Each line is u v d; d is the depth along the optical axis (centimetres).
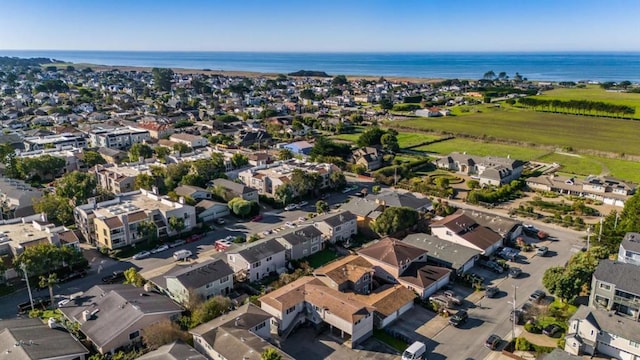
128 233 8531
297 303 6028
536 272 7688
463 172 14138
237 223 9738
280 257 7650
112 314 5712
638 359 5228
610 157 15950
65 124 19950
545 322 6116
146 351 5275
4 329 5234
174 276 6531
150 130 18225
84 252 8344
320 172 12031
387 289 6862
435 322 6262
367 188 12369
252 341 5134
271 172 12038
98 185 11250
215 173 12188
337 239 8744
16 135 16138
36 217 8812
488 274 7625
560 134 19662
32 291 6944
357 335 5731
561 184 12106
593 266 6900
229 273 6838
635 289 6044
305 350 5628
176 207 9112
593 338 5478
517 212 10406
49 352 4891
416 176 13550
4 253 7462
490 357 5519
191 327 5675
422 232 9169
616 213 9262
